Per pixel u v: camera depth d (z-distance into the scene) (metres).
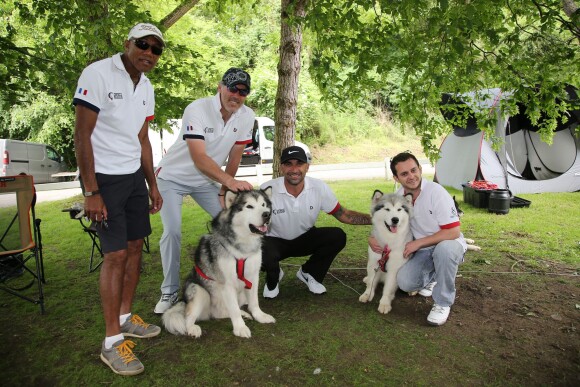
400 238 3.37
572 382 2.45
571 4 3.80
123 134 2.62
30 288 4.10
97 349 2.88
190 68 6.35
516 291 3.84
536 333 3.04
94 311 3.53
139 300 3.77
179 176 3.46
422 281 3.49
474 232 6.15
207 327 3.22
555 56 3.92
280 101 5.24
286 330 3.13
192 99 5.86
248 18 8.01
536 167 10.34
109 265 2.57
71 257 5.25
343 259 4.96
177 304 3.12
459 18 3.46
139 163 2.81
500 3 3.74
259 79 18.12
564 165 9.89
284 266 4.76
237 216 2.97
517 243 5.48
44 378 2.54
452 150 10.60
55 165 15.09
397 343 2.91
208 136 3.36
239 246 3.02
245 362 2.68
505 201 7.28
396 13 3.72
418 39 4.00
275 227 3.77
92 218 2.48
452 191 9.83
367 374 2.53
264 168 15.01
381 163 17.41
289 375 2.53
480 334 3.04
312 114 19.62
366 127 21.05
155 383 2.47
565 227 6.27
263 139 15.03
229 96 3.19
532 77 4.19
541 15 3.68
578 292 3.79
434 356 2.74
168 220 3.41
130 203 2.80
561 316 3.30
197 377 2.53
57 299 3.81
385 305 3.44
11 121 15.46
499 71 4.20
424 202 3.46
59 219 7.79
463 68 4.21
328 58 4.57
